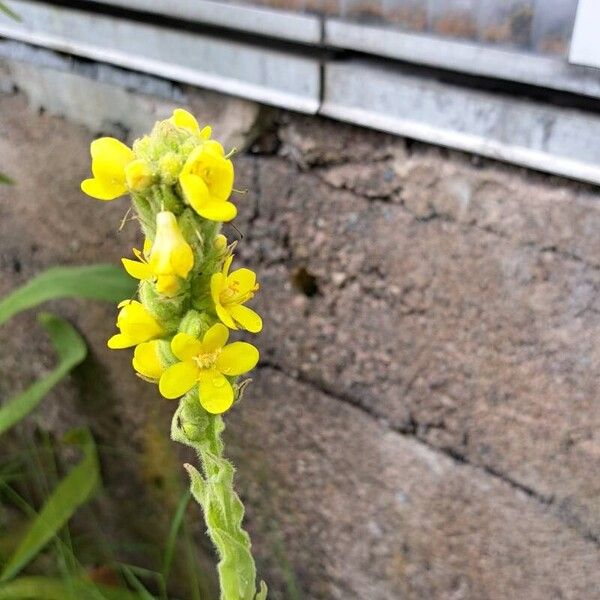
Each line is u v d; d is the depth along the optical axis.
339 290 0.28
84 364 0.36
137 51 0.27
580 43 0.19
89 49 0.28
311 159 0.26
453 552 0.30
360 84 0.23
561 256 0.23
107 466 0.39
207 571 0.38
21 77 0.31
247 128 0.27
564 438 0.25
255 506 0.34
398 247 0.26
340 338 0.28
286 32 0.24
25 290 0.29
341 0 0.23
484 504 0.28
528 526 0.27
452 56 0.21
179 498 0.37
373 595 0.33
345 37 0.23
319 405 0.30
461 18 0.21
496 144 0.22
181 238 0.13
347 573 0.33
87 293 0.29
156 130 0.13
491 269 0.24
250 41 0.25
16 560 0.32
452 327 0.26
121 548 0.41
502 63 0.21
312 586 0.35
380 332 0.27
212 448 0.15
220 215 0.13
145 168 0.13
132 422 0.36
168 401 0.34
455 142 0.22
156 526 0.39
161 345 0.15
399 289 0.26
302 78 0.24
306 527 0.33
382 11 0.22
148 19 0.26
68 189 0.32
